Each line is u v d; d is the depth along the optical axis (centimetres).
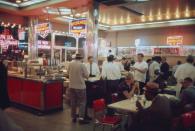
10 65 712
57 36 1232
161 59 800
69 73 520
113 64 607
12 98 670
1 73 463
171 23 1149
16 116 556
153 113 294
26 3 879
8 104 483
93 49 764
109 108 400
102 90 596
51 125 494
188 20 1087
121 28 1375
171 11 916
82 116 518
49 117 557
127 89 443
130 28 1339
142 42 1344
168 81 692
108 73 600
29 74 627
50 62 761
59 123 510
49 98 597
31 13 968
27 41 1093
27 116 560
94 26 761
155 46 1285
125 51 1389
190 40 1160
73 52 1287
